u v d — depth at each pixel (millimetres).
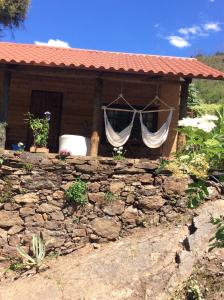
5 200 10180
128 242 9883
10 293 8945
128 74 11586
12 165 10281
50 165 10320
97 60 12914
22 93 13898
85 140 11336
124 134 11305
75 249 10109
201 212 9891
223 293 7719
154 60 14445
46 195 10242
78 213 10250
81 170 10383
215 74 11258
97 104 11508
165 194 10453
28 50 14125
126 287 8469
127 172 10492
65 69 11516
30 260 9695
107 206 10344
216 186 10250
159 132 11352
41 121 11234
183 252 8758
